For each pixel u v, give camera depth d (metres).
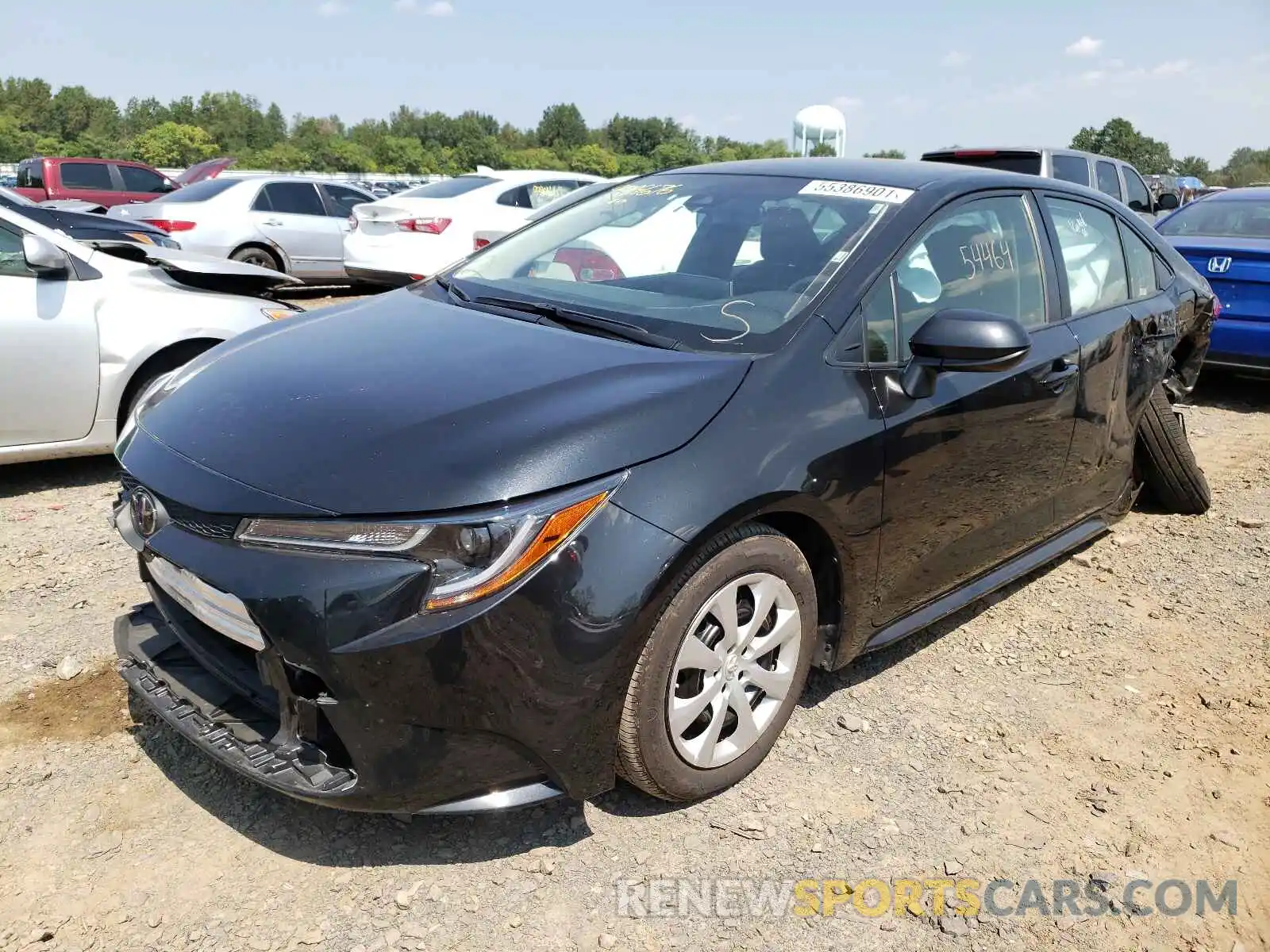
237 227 10.98
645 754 2.32
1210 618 3.79
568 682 2.10
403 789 2.10
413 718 2.04
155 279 4.89
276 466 2.16
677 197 3.43
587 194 3.85
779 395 2.49
